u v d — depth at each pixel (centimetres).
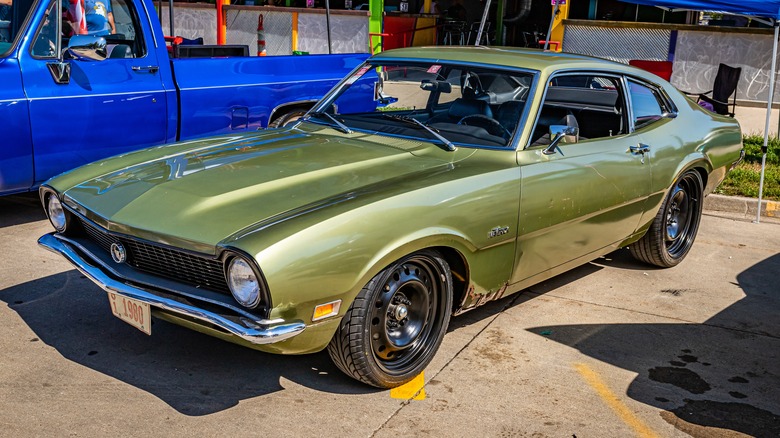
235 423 344
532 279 453
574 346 445
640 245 573
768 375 422
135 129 634
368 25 1318
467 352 428
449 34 1647
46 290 483
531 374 407
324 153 424
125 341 420
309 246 324
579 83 482
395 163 411
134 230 351
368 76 510
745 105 1221
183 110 661
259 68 708
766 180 847
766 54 1189
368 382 369
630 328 477
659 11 1459
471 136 441
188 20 1361
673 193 560
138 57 636
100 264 373
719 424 368
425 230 364
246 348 419
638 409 378
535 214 427
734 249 654
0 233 588
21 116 567
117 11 626
